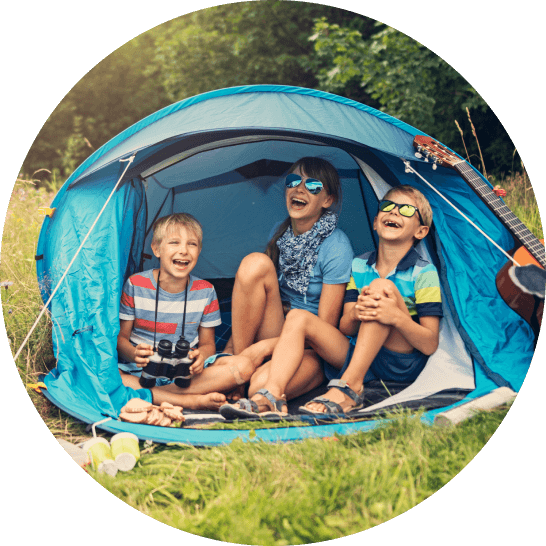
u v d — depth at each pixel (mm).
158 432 3275
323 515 2857
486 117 6348
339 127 3646
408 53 6988
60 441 3191
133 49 9961
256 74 8742
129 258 3941
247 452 3125
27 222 4555
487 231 3797
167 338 3793
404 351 3754
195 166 4242
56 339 3553
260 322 3869
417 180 3926
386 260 3830
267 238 4699
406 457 3100
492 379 3559
